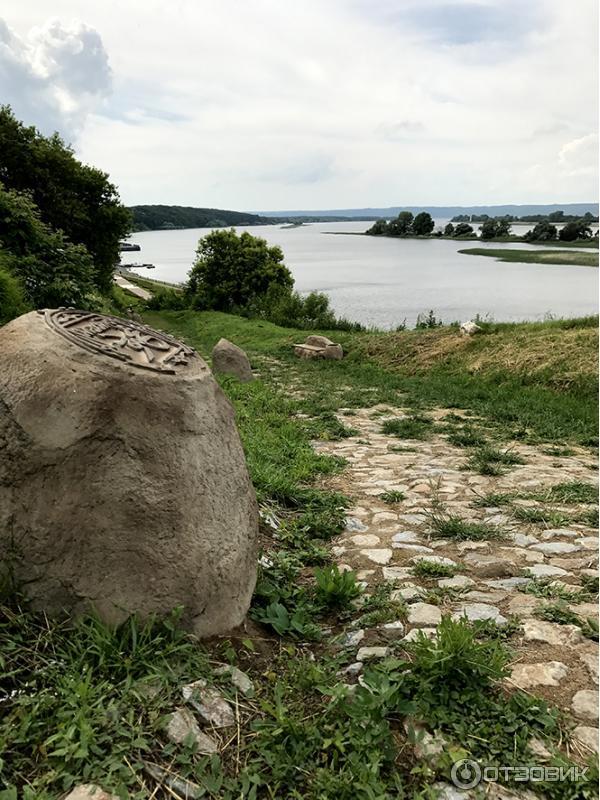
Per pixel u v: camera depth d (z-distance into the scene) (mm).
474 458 6875
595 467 6617
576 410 9578
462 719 2365
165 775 2047
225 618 2814
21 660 2379
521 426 8875
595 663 2809
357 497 5516
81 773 1989
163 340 3211
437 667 2553
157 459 2674
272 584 3443
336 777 2070
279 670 2711
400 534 4586
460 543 4406
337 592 3379
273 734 2219
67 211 24562
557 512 5023
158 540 2627
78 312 3139
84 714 2146
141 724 2195
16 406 2582
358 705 2354
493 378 12102
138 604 2586
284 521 4633
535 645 2965
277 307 26297
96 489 2561
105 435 2582
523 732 2316
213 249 35281
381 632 3098
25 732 2076
